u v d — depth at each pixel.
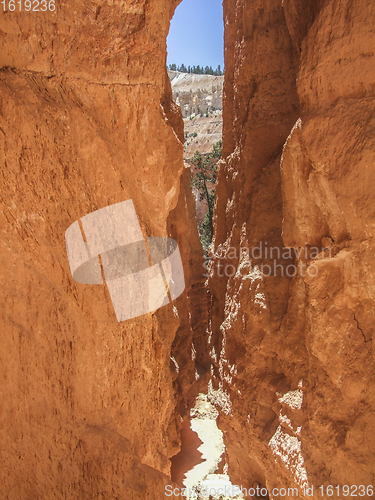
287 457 5.69
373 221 4.27
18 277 3.17
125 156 4.39
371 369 4.74
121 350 4.19
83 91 3.80
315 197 5.13
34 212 3.27
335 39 4.63
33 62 3.33
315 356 5.38
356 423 4.82
